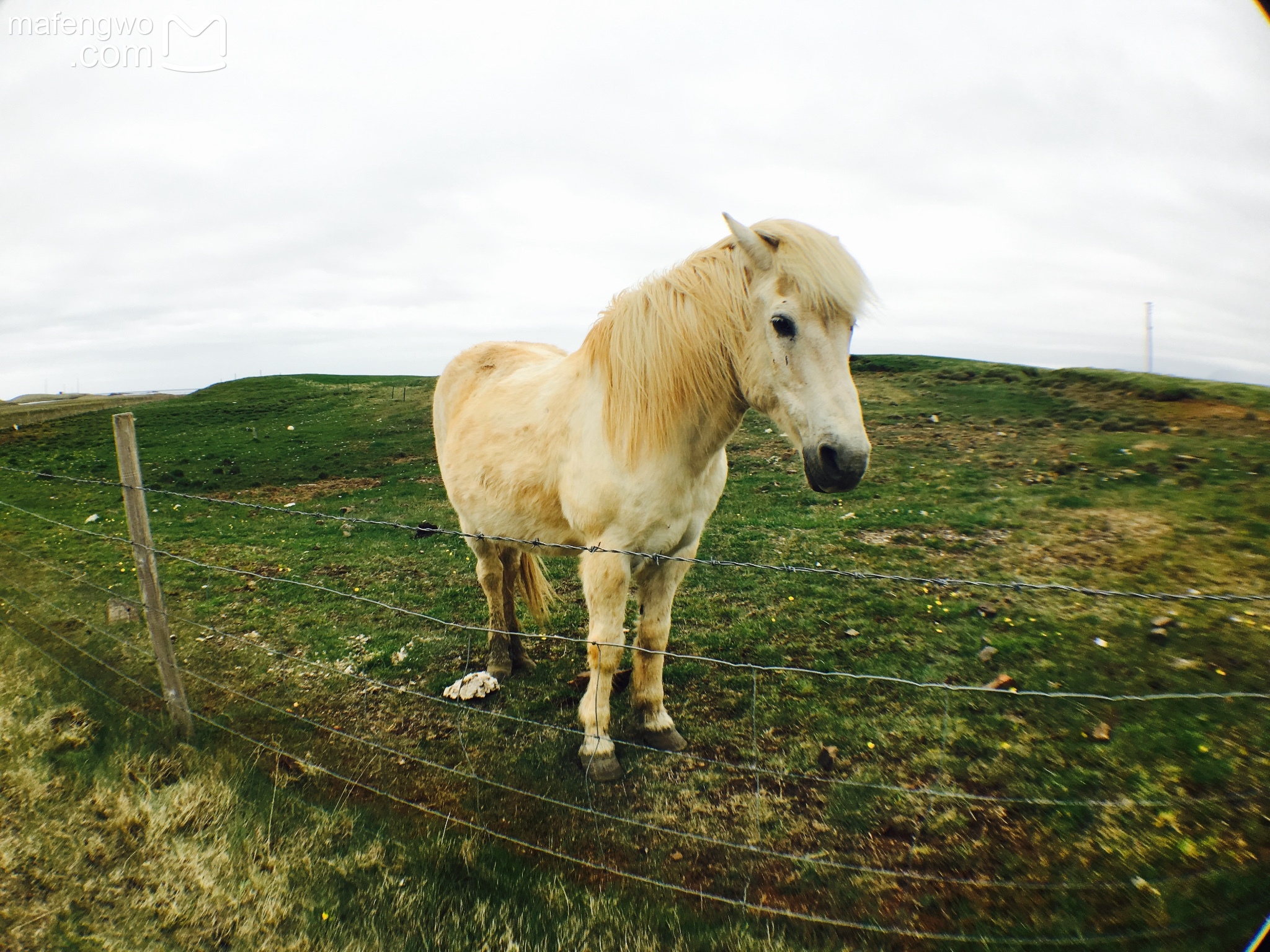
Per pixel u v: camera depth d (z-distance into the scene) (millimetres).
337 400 28141
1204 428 11352
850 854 2670
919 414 14289
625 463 2973
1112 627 4570
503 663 4480
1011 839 2705
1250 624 4453
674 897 2457
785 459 11547
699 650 4734
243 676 4449
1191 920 2238
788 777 3154
